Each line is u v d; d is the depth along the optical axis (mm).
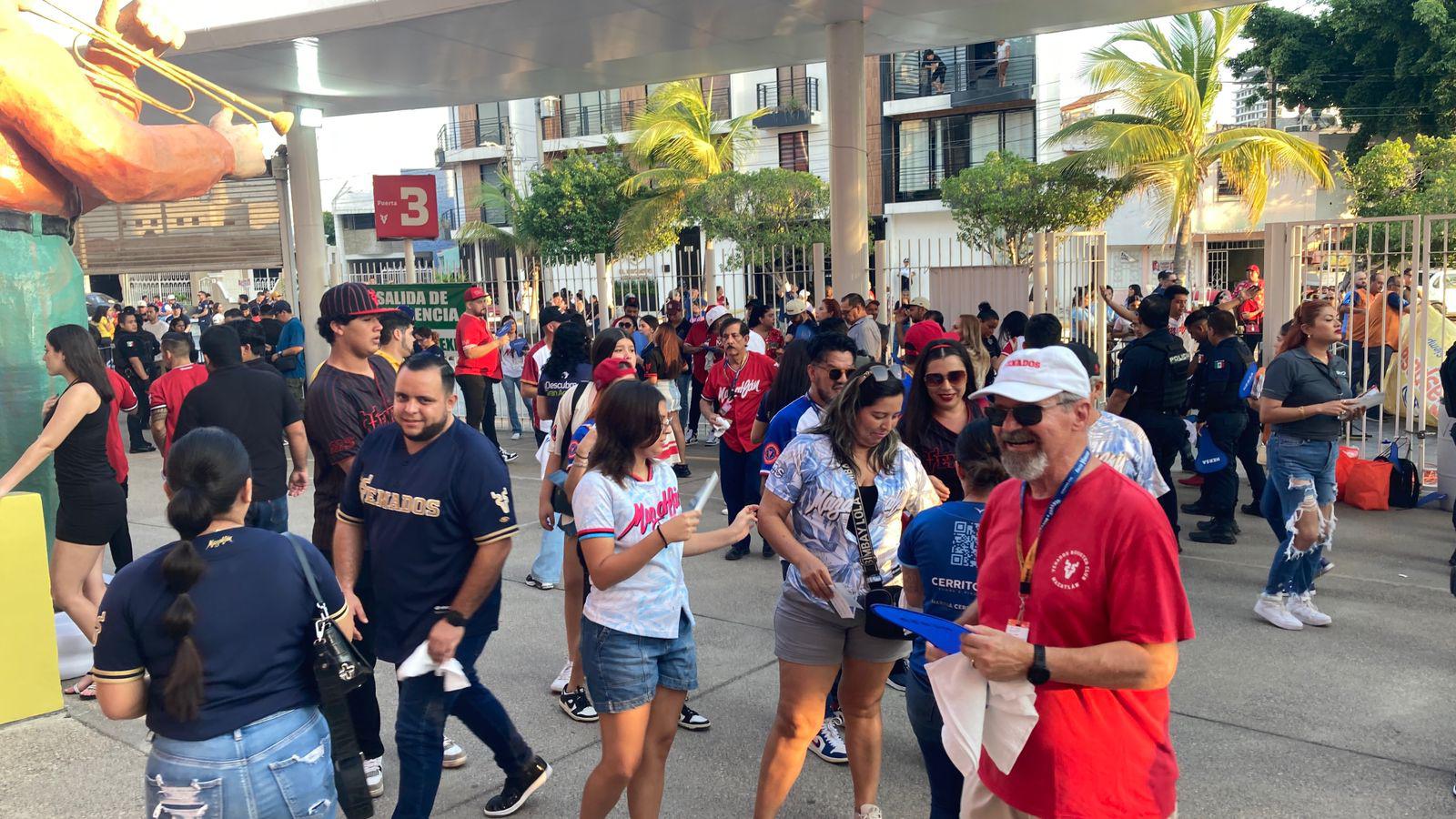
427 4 10430
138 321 14125
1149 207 28984
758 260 25844
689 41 12180
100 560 5910
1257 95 29422
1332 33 26891
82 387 5125
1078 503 2445
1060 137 23031
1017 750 2418
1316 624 5859
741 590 6906
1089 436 4215
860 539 3527
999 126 33094
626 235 27328
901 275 14516
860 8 11094
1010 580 2613
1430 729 4543
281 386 5402
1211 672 5242
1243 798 3994
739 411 7125
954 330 8188
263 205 15953
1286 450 5840
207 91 6934
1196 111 21328
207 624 2574
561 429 5203
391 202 14281
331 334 4543
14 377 6055
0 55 5539
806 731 3592
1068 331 13297
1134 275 29766
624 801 4176
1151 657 2330
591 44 12023
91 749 4773
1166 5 11203
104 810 4184
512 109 41844
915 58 34031
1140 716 2473
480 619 3664
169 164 6301
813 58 13547
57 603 5289
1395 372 10688
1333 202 28797
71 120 5734
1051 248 12656
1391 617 5988
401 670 3361
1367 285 8891
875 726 3707
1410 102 26109
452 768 4445
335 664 2732
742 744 4609
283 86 13781
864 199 12180
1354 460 8672
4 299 5988
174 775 2586
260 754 2633
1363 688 4992
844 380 4402
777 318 16266
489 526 3498
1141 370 6902
